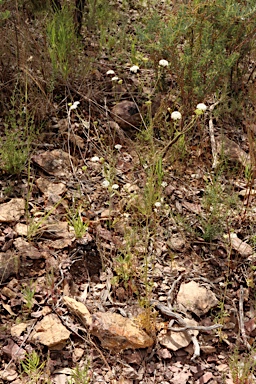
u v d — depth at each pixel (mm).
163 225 1227
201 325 1036
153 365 968
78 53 1617
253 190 1347
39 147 1380
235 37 1518
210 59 1445
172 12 1652
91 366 951
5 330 985
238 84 1615
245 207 1300
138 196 1249
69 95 1506
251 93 1529
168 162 1388
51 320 1007
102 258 1119
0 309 1019
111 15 1866
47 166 1325
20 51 1499
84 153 1389
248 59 1731
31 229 1156
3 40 1514
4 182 1281
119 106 1492
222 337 1018
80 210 1230
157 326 1021
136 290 1064
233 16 1450
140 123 1481
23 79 1462
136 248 1162
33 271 1097
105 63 1662
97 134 1406
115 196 1284
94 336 993
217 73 1430
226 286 1073
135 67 1353
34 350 956
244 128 1536
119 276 1100
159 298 1075
